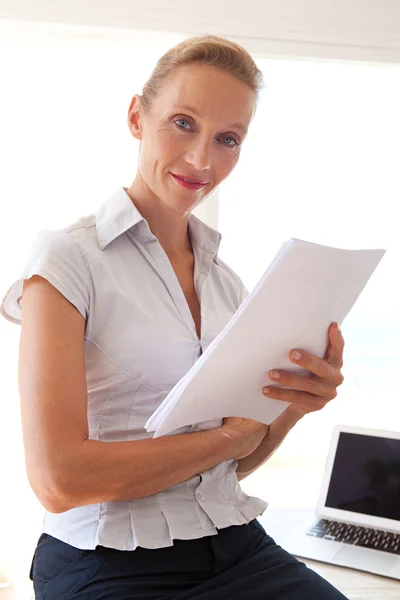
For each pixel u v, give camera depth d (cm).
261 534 124
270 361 106
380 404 244
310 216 234
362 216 237
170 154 118
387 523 172
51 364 103
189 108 115
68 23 211
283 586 111
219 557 110
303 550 159
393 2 235
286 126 233
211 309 129
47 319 105
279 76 234
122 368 113
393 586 143
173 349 115
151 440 107
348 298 106
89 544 105
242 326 94
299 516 182
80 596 102
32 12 209
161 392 115
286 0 228
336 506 179
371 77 239
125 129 220
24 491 216
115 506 108
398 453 179
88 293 112
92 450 101
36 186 216
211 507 114
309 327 104
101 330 113
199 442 111
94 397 115
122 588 102
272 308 95
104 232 117
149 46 224
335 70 238
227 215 229
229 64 117
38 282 108
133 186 129
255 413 116
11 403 217
